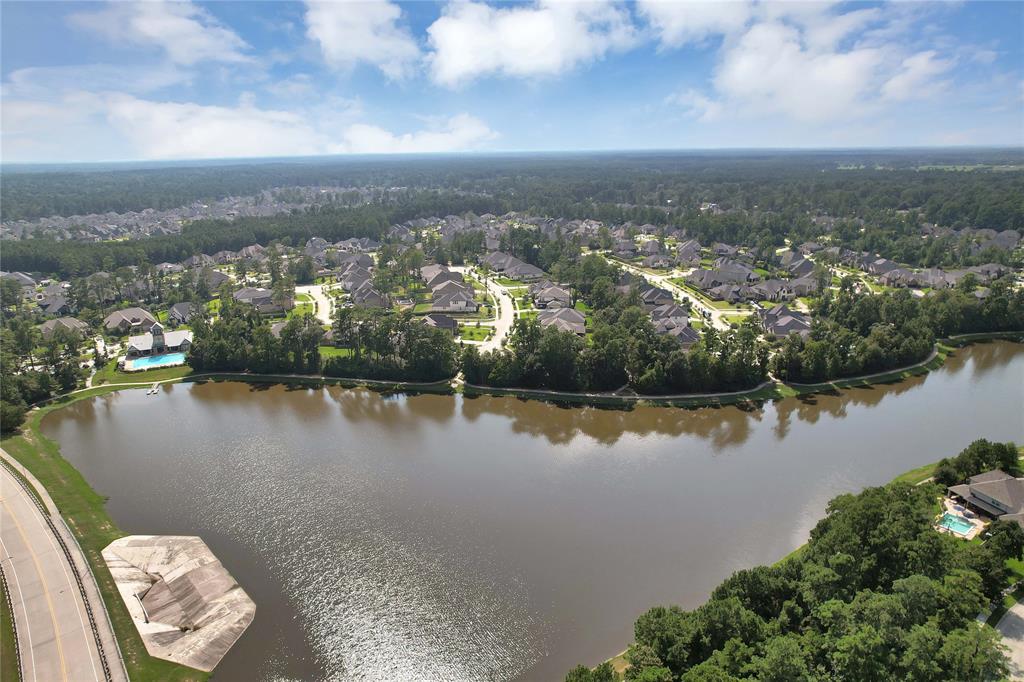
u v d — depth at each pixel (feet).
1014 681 194.18
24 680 206.90
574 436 396.16
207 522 301.43
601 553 276.21
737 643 185.37
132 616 239.09
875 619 186.91
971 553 232.53
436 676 214.69
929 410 431.02
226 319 593.83
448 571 264.72
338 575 263.08
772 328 573.33
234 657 221.25
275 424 418.31
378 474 346.54
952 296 593.83
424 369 477.77
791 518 303.07
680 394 451.94
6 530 290.97
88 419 430.61
